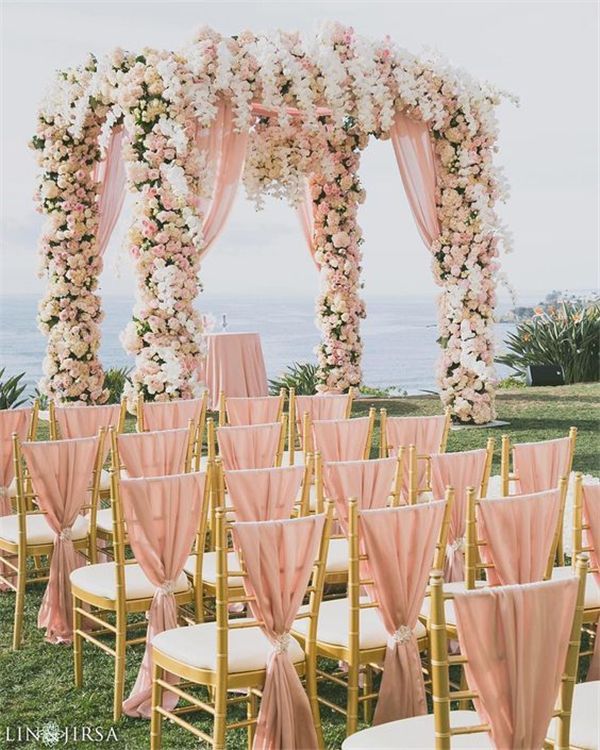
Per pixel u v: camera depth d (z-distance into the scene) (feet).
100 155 30.53
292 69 26.73
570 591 7.50
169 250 26.48
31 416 16.92
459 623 7.27
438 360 32.71
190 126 25.86
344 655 10.31
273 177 29.68
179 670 10.06
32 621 15.07
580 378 44.57
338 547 13.41
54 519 14.07
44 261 30.78
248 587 9.85
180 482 11.69
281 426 15.70
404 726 8.32
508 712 7.37
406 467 14.96
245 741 11.00
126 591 11.97
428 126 31.24
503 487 13.80
